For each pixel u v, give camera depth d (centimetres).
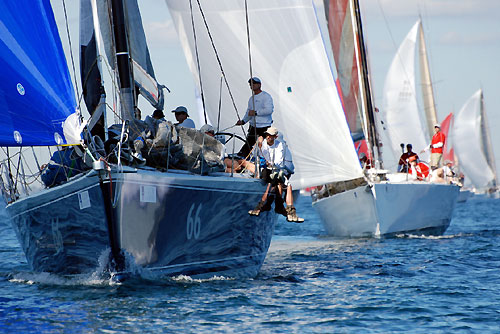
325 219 6291
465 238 5800
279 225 8281
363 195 5788
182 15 4750
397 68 11175
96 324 2411
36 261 3259
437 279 3412
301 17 4988
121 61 3120
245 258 3422
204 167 3119
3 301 2781
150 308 2628
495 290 3106
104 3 3266
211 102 4831
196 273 3169
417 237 5925
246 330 2372
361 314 2622
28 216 3075
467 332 2394
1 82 2597
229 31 4819
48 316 2522
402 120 11175
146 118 3019
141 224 2809
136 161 2833
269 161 3456
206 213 3066
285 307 2716
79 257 2955
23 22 2712
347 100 6669
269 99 3972
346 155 5122
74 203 2802
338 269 3797
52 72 2744
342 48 6694
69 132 2694
